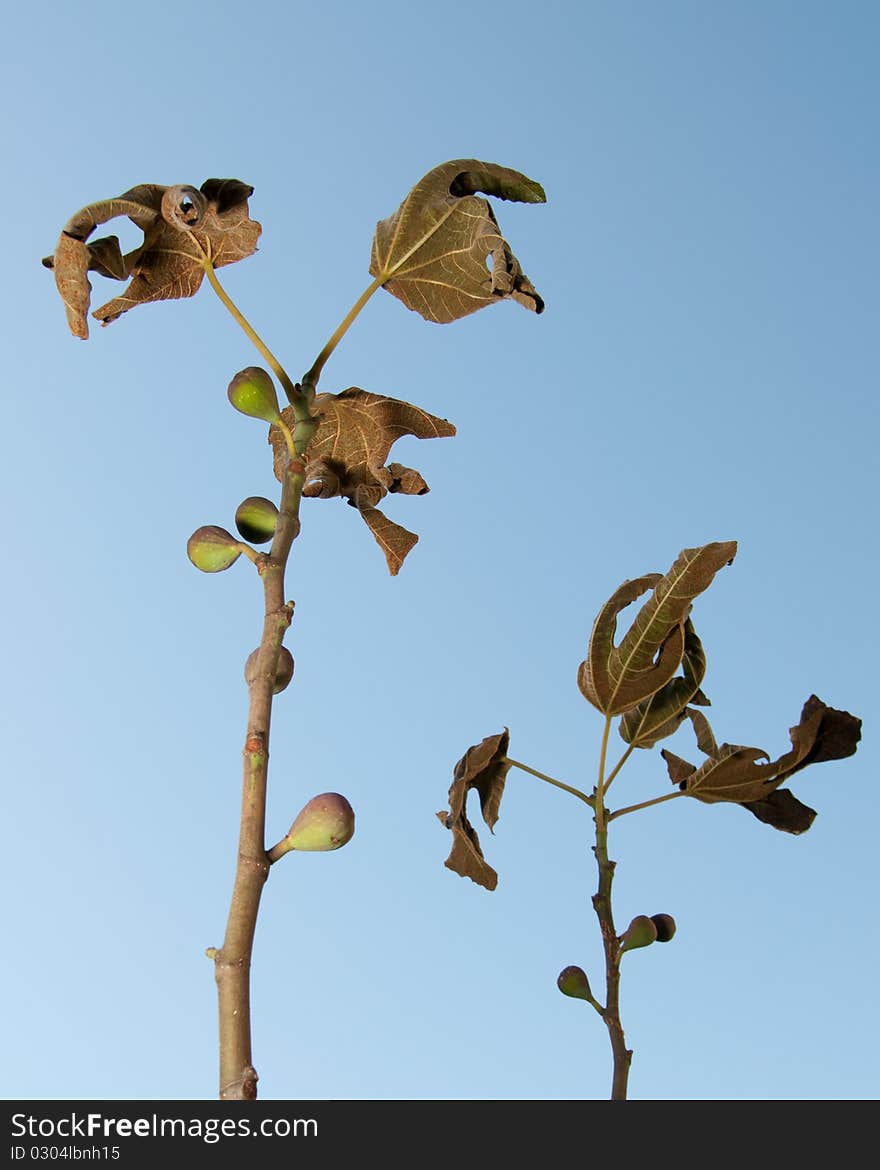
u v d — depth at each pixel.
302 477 0.82
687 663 0.87
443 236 0.86
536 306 0.84
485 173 0.86
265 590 0.79
